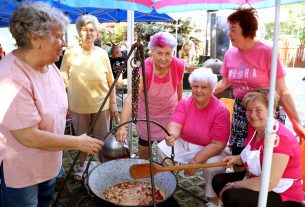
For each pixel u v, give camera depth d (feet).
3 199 4.41
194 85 6.38
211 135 6.62
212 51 18.26
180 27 32.99
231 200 5.34
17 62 3.84
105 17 16.29
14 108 3.67
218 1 8.08
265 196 3.71
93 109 8.09
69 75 8.14
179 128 6.82
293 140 4.98
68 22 4.14
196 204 7.58
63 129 4.71
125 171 5.96
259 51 6.21
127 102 7.01
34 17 3.64
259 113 5.07
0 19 15.78
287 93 6.19
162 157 7.13
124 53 20.76
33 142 3.89
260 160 5.19
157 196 5.42
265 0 7.57
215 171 6.46
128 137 9.61
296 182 5.14
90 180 5.28
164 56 6.63
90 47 8.00
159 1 7.90
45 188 4.97
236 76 6.65
